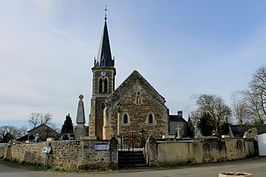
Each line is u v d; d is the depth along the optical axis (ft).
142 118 117.19
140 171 58.75
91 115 155.02
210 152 77.25
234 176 25.73
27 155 88.79
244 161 79.66
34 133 234.58
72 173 59.11
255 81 157.89
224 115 195.11
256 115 149.59
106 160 63.46
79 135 81.56
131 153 71.15
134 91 119.24
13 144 109.29
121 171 59.47
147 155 67.82
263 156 98.58
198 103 270.87
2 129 299.99
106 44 179.01
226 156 81.87
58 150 68.74
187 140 75.87
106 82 163.12
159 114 118.01
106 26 184.24
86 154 63.00
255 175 48.60
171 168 63.46
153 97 119.44
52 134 238.68
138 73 121.29
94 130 151.84
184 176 49.39
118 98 118.11
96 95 158.81
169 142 70.23
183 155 71.36
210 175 49.62
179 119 208.33
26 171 67.82
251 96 149.38
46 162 72.23
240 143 90.53
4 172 67.36
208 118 188.75
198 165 69.67
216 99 204.44
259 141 104.47
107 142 64.39
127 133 115.03
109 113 116.26
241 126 174.70
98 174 55.88
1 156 136.77
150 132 115.96
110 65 172.24
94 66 167.53
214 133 169.89
